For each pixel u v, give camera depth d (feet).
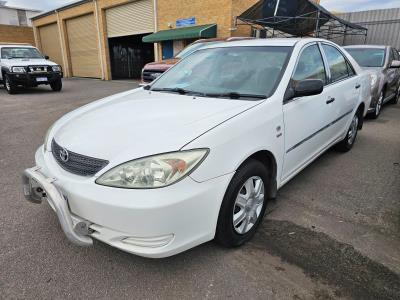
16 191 11.28
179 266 7.50
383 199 10.73
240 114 7.63
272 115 8.31
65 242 8.37
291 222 9.30
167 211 6.12
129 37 65.87
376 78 21.58
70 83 56.08
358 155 15.11
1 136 18.92
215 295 6.68
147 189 6.10
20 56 40.73
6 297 6.59
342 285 6.90
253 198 8.18
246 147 7.41
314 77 10.80
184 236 6.56
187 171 6.32
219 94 9.34
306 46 10.72
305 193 11.14
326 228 9.00
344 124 13.78
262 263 7.59
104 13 61.67
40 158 8.18
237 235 7.83
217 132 6.88
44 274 7.24
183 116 7.66
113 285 6.94
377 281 7.00
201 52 11.94
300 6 35.83
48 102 32.27
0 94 39.06
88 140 7.16
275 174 8.89
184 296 6.66
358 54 25.13
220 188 6.86
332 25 47.57
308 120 10.08
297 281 7.02
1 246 8.19
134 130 7.14
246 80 9.57
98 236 6.64
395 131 19.72
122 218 6.17
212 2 42.65
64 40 73.92
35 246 8.20
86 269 7.41
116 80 64.13
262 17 38.63
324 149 12.30
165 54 51.08
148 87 11.60
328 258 7.74
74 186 6.61
